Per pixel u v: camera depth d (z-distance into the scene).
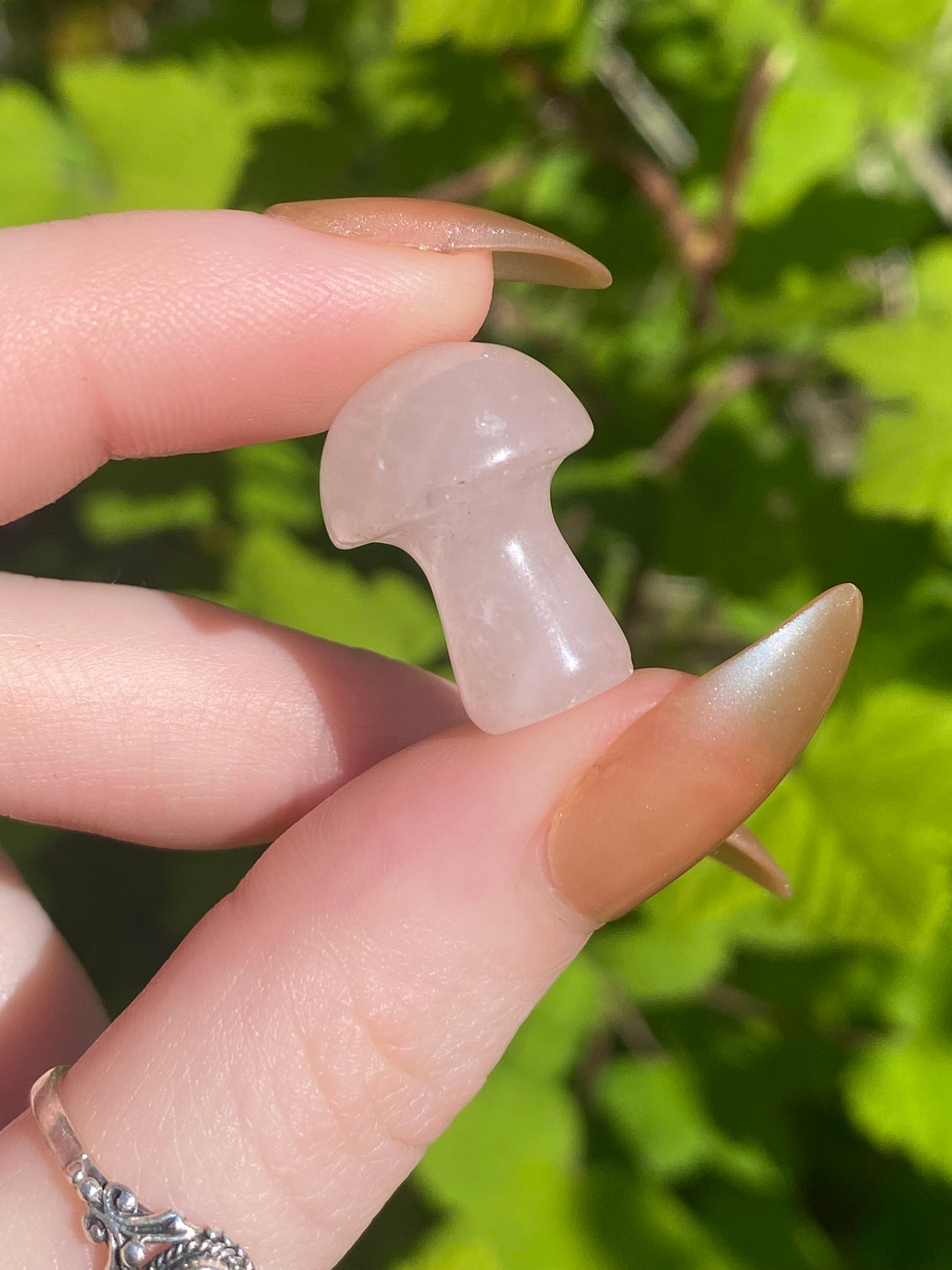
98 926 0.17
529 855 0.06
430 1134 0.06
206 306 0.08
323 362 0.08
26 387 0.08
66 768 0.08
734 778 0.06
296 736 0.08
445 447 0.06
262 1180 0.06
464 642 0.07
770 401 0.13
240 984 0.06
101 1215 0.06
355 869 0.06
